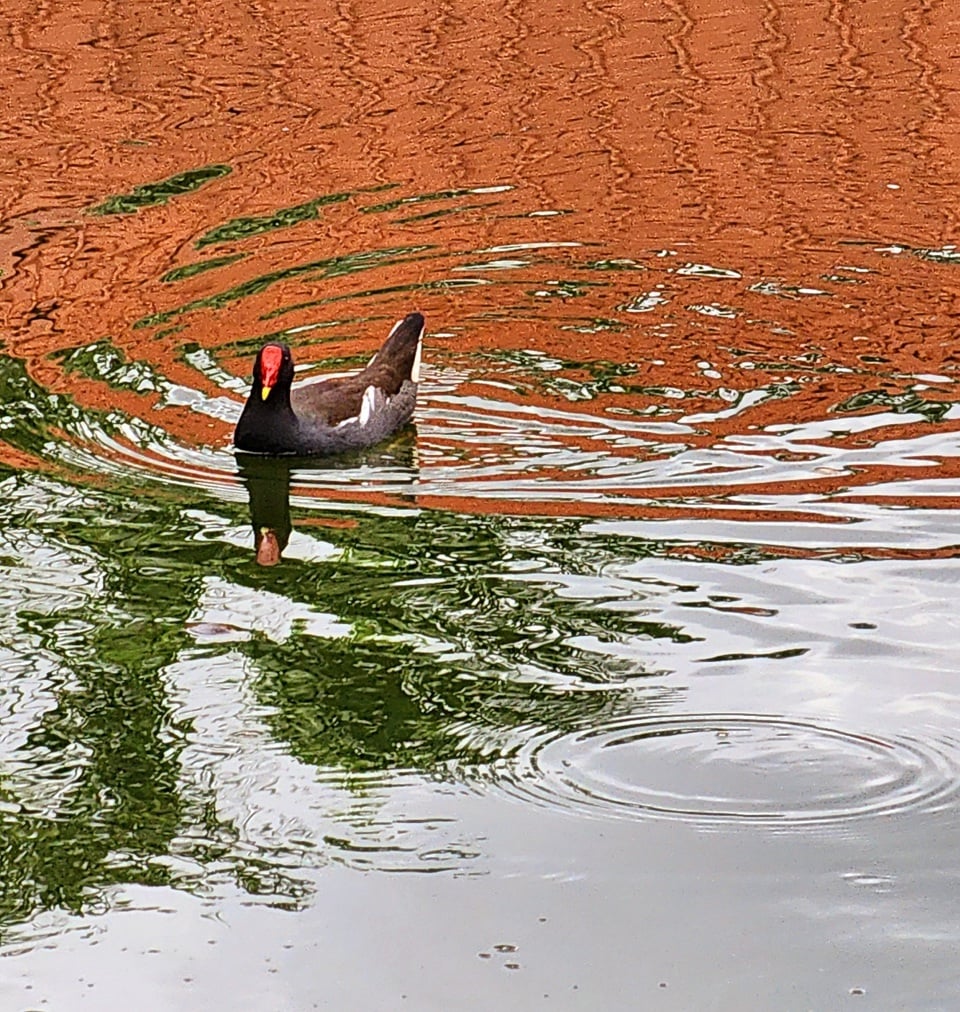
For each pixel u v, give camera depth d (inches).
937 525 350.6
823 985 215.3
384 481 388.8
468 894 234.4
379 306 500.1
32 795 259.4
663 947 223.1
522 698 284.4
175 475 392.5
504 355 467.8
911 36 706.2
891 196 567.5
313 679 292.8
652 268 522.3
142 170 592.7
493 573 334.6
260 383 401.4
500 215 560.4
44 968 221.8
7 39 711.7
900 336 468.1
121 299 498.9
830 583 324.8
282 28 725.9
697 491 375.2
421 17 736.3
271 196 573.3
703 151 605.9
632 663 295.3
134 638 309.4
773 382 441.7
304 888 236.4
